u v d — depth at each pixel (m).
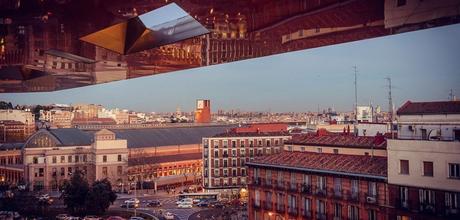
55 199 69.56
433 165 24.12
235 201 66.12
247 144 73.06
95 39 5.77
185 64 5.93
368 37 4.25
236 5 4.58
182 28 5.23
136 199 65.75
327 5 3.98
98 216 57.25
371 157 32.66
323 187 33.38
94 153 80.81
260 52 5.14
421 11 3.60
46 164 79.19
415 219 25.36
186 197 69.44
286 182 36.75
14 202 64.50
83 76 7.50
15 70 7.57
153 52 5.75
